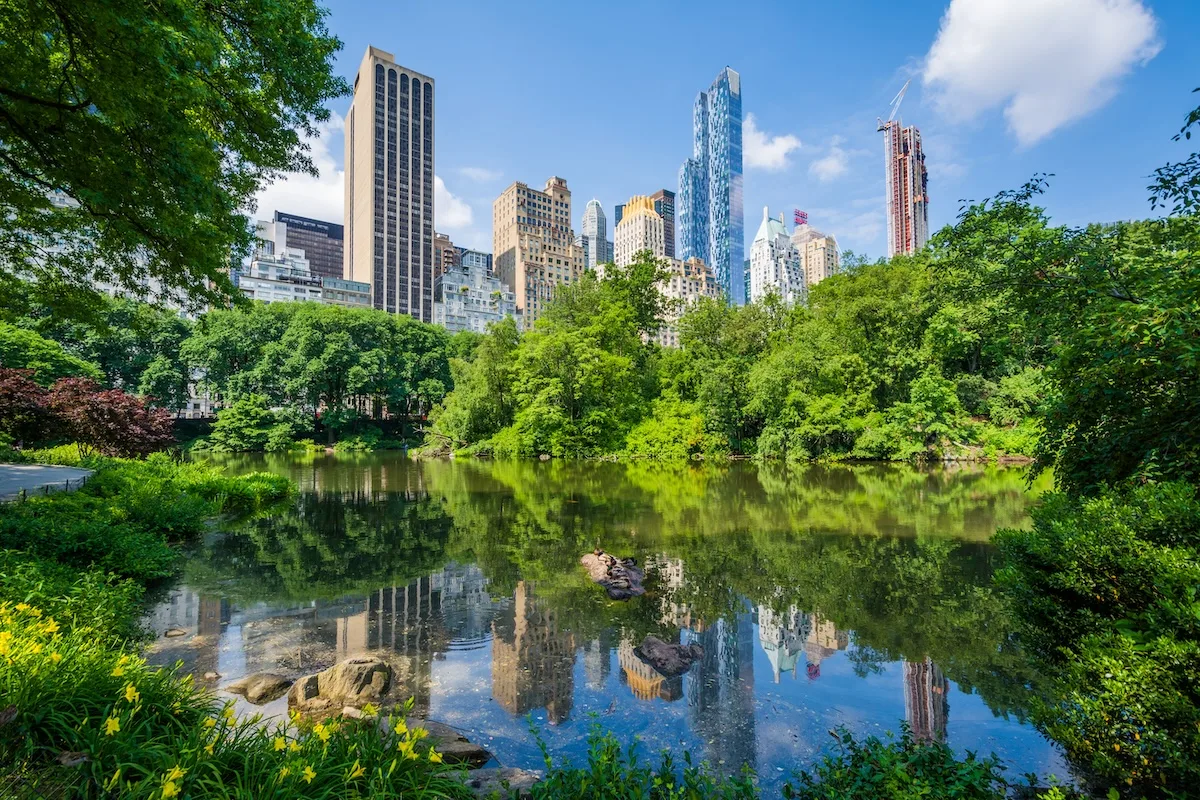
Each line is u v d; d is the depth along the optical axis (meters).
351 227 143.38
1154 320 4.96
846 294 41.19
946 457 33.66
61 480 14.66
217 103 8.27
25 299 11.72
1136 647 4.84
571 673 7.02
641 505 19.98
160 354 53.00
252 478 21.48
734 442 42.38
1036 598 7.09
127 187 8.08
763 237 190.25
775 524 16.41
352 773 3.34
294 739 3.88
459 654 7.57
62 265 10.82
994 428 34.03
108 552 9.33
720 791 3.91
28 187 8.77
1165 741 4.26
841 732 5.64
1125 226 7.00
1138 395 5.59
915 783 3.64
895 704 6.24
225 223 10.73
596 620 8.91
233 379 55.00
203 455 46.94
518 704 6.18
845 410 36.12
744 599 9.94
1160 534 5.68
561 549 13.48
